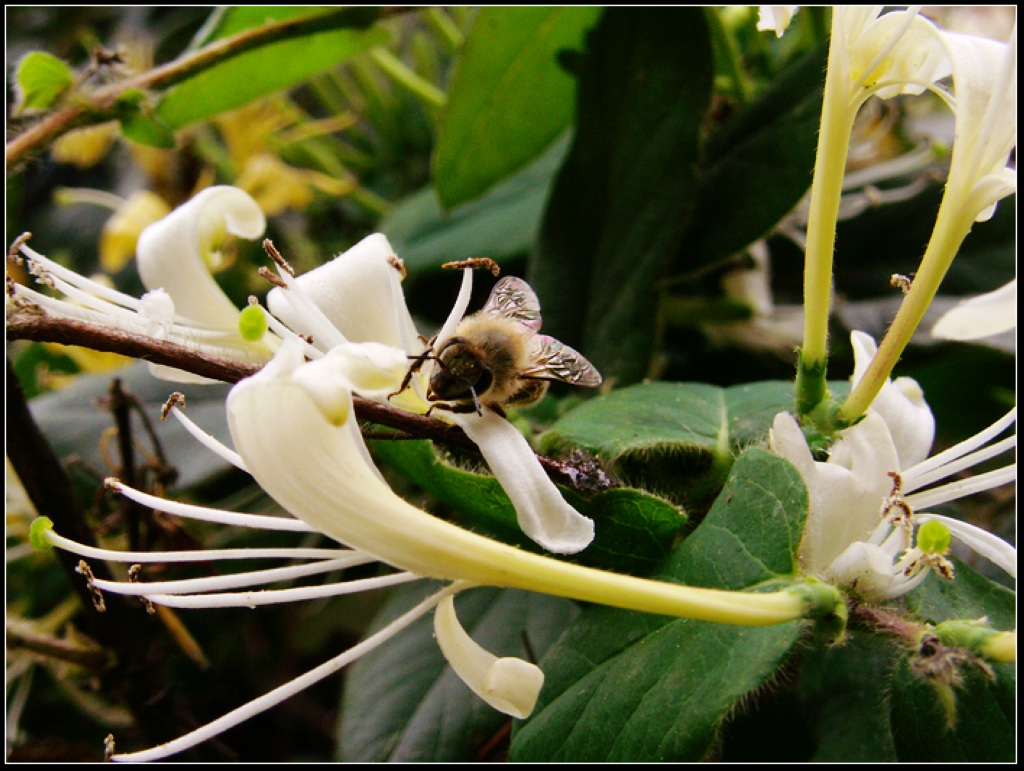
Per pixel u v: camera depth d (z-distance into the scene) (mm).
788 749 93
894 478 78
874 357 82
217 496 136
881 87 81
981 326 87
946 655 70
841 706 92
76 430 129
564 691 81
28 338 79
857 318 134
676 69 120
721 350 138
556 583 70
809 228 82
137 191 218
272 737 146
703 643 75
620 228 119
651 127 120
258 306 78
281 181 173
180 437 126
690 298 138
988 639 71
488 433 83
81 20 226
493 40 132
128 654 109
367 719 102
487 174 149
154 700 111
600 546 85
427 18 178
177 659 138
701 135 117
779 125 119
